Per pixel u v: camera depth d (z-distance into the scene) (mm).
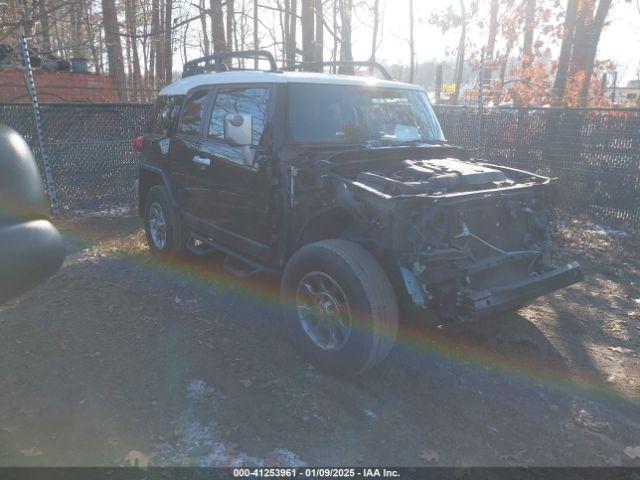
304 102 4512
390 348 3627
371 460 3031
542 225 4172
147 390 3629
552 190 4328
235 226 4918
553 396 3742
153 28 15328
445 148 4789
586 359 4262
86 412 3359
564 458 3113
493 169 4383
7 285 2531
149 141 6371
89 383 3688
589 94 12445
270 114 4449
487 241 3850
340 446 3141
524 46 14859
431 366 4070
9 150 2660
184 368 3924
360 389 3732
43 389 3596
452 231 3609
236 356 4121
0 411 3342
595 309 5230
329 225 4191
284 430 3266
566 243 7305
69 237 7293
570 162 8680
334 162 4066
